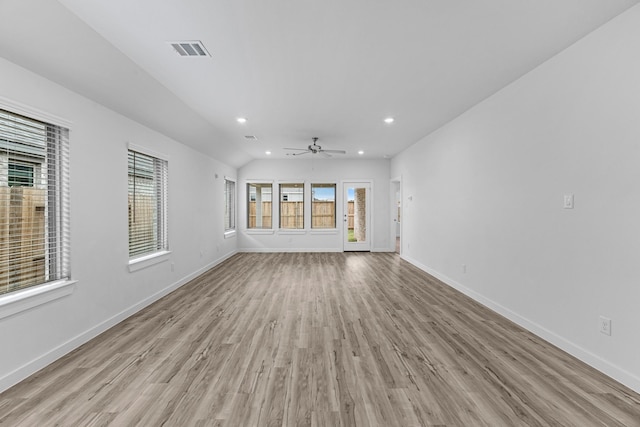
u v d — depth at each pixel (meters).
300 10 2.12
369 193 8.55
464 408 1.88
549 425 1.73
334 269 6.18
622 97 2.14
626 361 2.12
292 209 8.59
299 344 2.78
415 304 3.93
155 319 3.41
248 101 3.92
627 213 2.12
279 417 1.80
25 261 2.38
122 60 2.76
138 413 1.83
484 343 2.79
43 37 2.13
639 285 2.04
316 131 5.43
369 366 2.39
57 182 2.62
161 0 1.99
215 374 2.27
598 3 2.04
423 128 5.23
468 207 4.26
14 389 2.06
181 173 4.94
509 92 3.37
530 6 2.07
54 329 2.49
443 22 2.26
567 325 2.61
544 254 2.87
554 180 2.75
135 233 3.83
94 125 3.00
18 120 2.28
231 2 2.02
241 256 7.84
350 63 2.91
